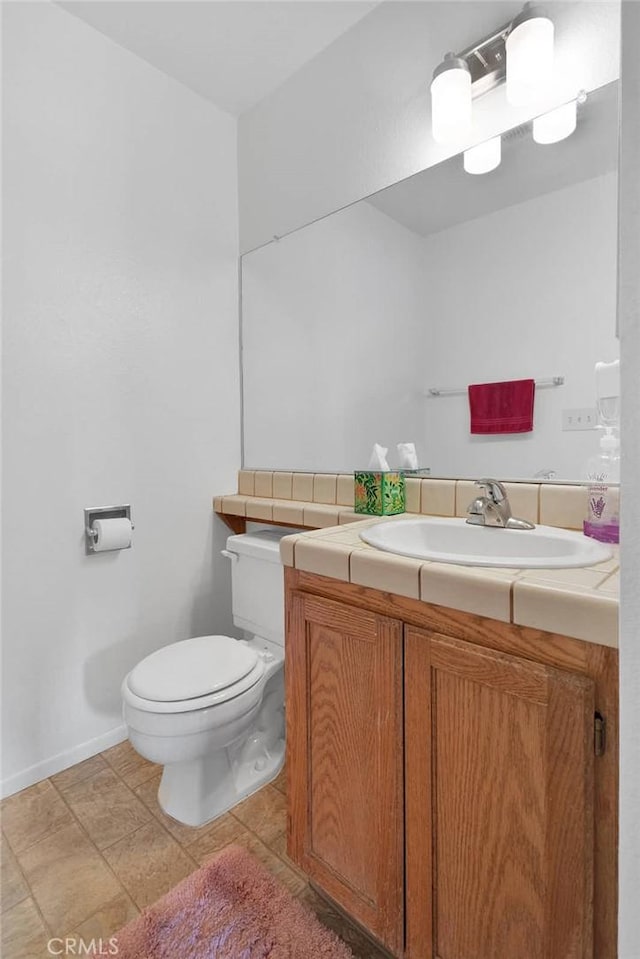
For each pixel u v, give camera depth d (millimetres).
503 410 1353
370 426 1654
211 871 1164
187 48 1696
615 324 1166
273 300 1955
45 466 1508
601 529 1001
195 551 1932
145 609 1776
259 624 1663
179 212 1862
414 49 1489
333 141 1723
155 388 1793
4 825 1318
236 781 1456
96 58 1604
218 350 2008
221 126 2014
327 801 1001
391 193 1569
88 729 1622
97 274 1620
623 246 370
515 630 721
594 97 1176
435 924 834
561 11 1212
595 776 652
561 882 670
